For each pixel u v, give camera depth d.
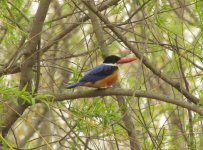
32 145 15.84
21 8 12.05
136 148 10.19
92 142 9.98
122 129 10.79
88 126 9.28
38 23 9.34
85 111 9.49
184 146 11.51
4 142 7.72
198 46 11.45
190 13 12.57
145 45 9.29
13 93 8.34
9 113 9.85
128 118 10.53
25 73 9.57
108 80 9.57
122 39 10.52
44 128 15.54
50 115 15.06
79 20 11.77
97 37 11.23
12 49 13.68
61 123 15.64
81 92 9.27
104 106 10.47
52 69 13.63
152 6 11.04
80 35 15.77
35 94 8.63
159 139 11.48
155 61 13.55
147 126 10.86
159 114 12.76
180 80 10.90
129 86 12.48
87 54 12.08
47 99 8.67
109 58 10.02
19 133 18.17
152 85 13.40
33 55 9.29
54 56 13.70
